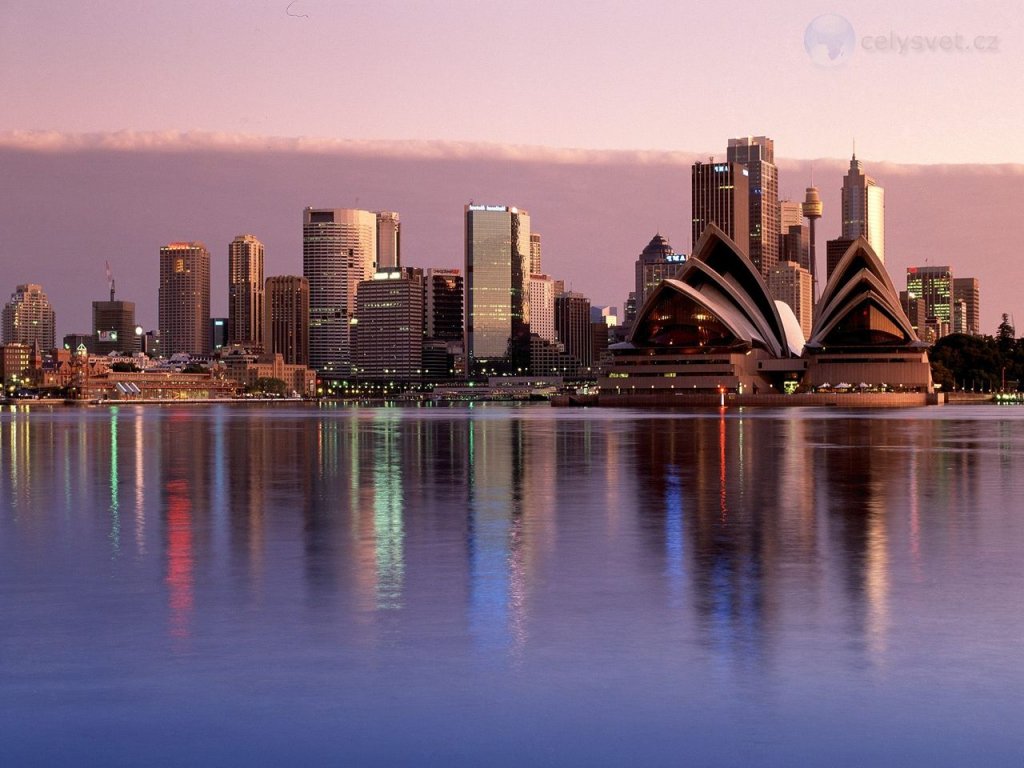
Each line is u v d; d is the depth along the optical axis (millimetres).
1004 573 19031
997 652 13414
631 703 11508
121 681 12312
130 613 15859
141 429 110562
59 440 82562
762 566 19875
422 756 10094
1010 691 11828
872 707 11352
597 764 9898
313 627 14898
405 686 12102
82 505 31531
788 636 14281
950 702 11492
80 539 23969
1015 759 9969
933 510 29078
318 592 17438
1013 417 135875
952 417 136750
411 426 112688
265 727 10828
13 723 10938
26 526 26469
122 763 9930
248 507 30703
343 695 11797
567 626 14906
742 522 26531
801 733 10617
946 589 17516
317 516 28281
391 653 13477
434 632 14578
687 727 10789
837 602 16484
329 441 75312
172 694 11836
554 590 17547
